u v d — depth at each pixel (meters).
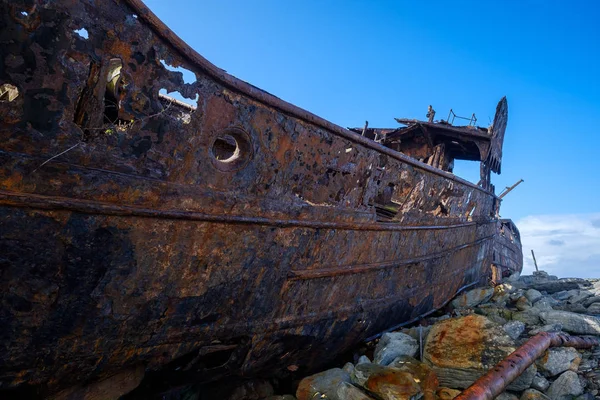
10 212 2.31
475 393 4.23
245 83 3.27
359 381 4.75
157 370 3.64
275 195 3.81
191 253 3.24
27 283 2.49
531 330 7.24
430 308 7.91
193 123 3.03
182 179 3.07
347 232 4.83
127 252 2.85
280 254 4.00
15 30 2.17
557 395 5.15
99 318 2.87
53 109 2.38
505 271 14.44
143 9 2.57
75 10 2.34
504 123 11.17
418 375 4.93
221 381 4.91
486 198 10.08
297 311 4.46
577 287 11.22
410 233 6.33
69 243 2.57
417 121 11.15
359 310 5.40
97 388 3.28
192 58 2.88
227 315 3.77
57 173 2.45
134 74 2.67
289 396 4.98
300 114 3.74
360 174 4.80
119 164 2.71
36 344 2.66
